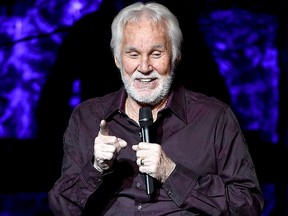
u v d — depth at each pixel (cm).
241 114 1380
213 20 1373
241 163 628
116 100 660
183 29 1332
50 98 1310
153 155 578
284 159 1334
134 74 625
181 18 1334
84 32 1295
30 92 1389
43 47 1389
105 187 631
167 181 598
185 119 643
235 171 624
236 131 640
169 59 629
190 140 636
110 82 1289
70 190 627
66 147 666
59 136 1313
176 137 638
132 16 625
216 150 634
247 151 642
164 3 1320
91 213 634
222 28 1378
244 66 1385
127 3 1298
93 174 608
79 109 675
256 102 1380
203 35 1360
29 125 1387
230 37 1383
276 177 1320
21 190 1288
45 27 1388
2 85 1391
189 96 662
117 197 632
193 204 602
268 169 1324
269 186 1317
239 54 1387
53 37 1385
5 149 1309
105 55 1289
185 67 1329
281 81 1382
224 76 1380
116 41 639
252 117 1380
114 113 654
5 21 1397
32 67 1392
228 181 623
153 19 621
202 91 1332
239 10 1385
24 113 1387
